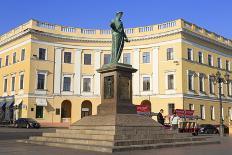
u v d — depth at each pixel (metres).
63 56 55.00
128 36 55.19
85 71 55.78
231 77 61.78
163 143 18.70
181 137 21.27
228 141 25.73
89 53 56.25
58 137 19.88
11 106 54.81
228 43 61.69
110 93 21.59
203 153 15.54
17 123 46.28
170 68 51.75
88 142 17.44
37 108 51.94
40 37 53.12
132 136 18.08
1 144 19.23
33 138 21.12
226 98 60.06
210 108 55.81
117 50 22.58
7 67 58.25
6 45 59.34
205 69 55.62
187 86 51.41
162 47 52.91
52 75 53.72
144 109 40.56
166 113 51.19
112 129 18.38
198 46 54.53
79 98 55.09
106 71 22.08
